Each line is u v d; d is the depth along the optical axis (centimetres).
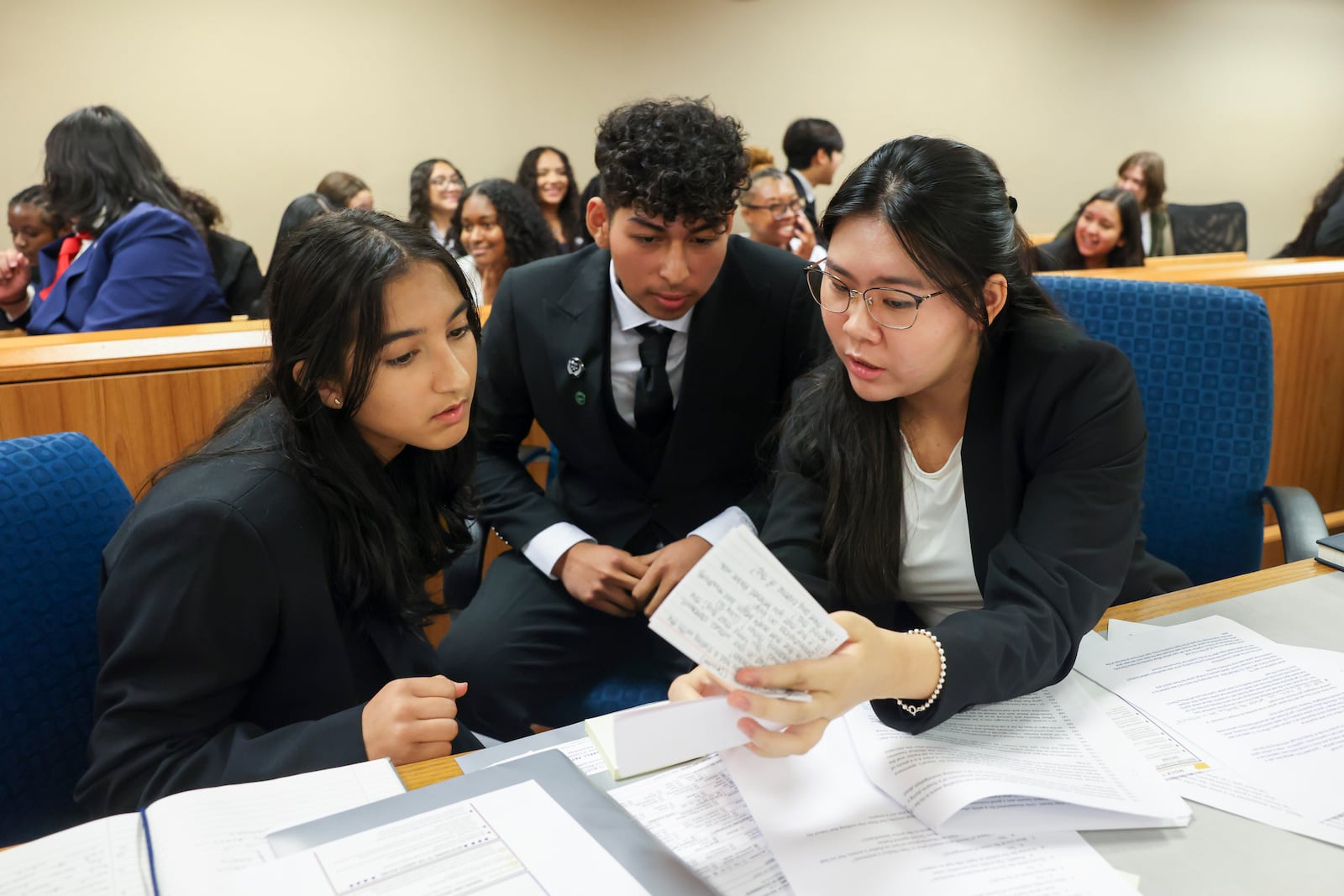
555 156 577
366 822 73
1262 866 70
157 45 537
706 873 70
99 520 112
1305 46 845
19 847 71
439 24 588
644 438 171
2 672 102
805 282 166
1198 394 161
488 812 74
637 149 142
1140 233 430
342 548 106
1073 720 89
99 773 94
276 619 103
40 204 364
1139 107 796
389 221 104
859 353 103
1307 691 92
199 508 97
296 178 576
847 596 124
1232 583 118
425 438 105
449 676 163
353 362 99
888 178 99
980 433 116
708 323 162
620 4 622
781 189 350
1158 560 137
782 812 76
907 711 85
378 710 94
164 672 97
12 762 103
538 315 169
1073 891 67
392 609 112
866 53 696
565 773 79
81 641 108
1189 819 75
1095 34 766
